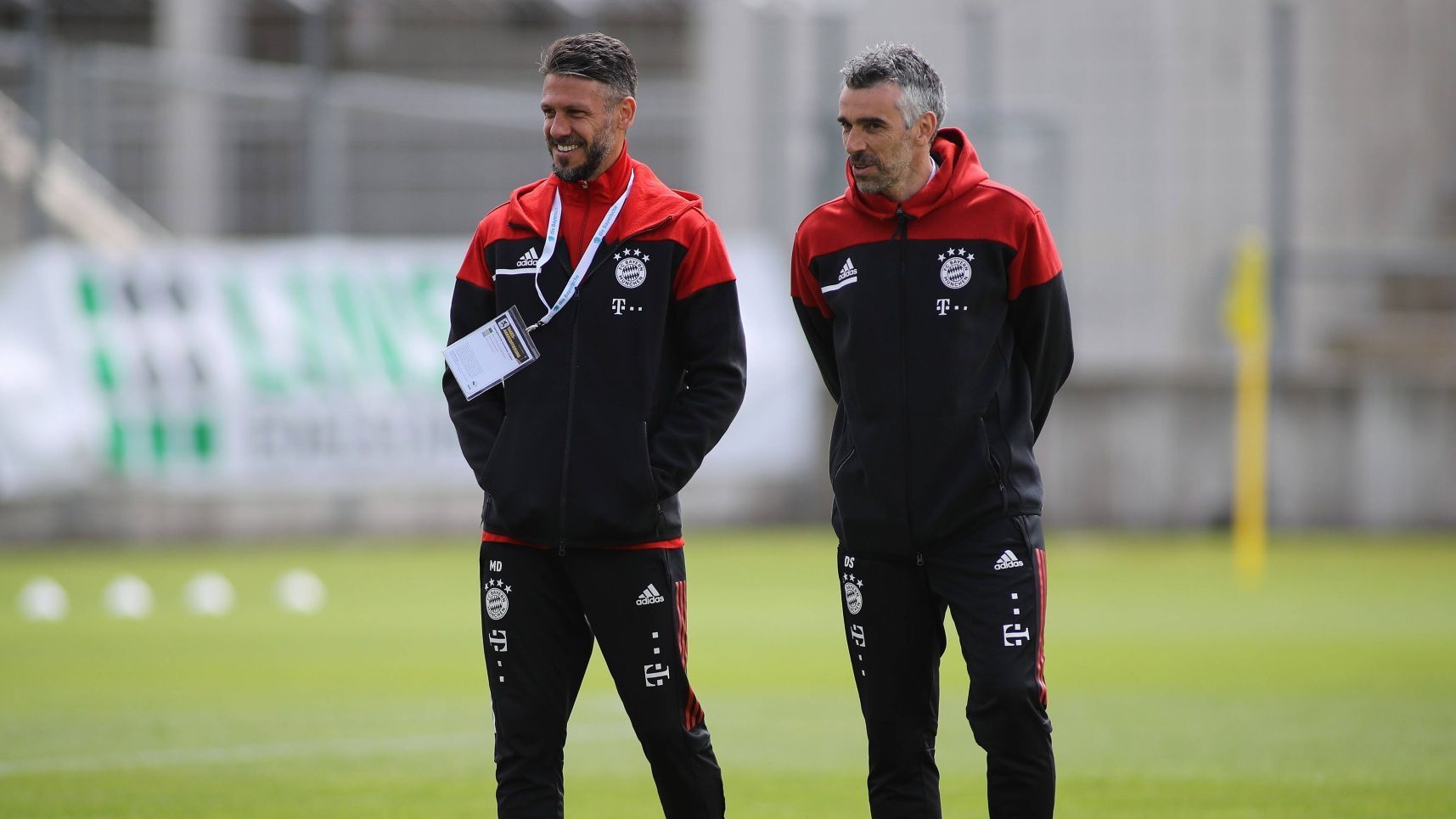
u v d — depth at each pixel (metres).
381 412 64.38
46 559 60.56
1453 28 74.50
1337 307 73.38
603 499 14.19
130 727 26.52
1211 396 72.31
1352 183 74.31
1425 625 41.97
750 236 69.06
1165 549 65.25
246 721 27.27
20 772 22.42
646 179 14.84
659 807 20.20
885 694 14.94
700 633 40.69
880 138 14.19
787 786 21.67
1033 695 14.15
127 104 65.81
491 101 68.25
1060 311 14.80
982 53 70.81
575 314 14.41
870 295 14.61
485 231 15.00
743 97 69.50
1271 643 38.19
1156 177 73.12
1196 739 25.12
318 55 65.94
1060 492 72.81
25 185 63.44
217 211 66.31
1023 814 14.23
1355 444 72.25
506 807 14.53
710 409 14.54
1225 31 72.69
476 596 49.59
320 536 67.50
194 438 62.16
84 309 61.66
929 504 14.45
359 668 34.31
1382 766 22.75
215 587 48.41
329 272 65.00
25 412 60.12
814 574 56.16
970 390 14.46
